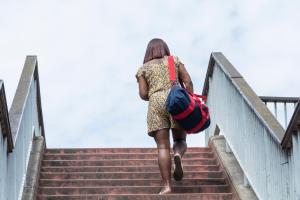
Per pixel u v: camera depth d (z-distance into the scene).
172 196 7.89
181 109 7.71
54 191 8.54
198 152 10.30
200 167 9.52
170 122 8.00
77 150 10.18
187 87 8.17
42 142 9.86
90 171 9.36
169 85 8.06
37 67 10.06
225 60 9.80
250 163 8.00
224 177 9.04
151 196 7.90
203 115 7.82
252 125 7.90
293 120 6.11
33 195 8.21
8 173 6.87
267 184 7.22
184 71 8.23
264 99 9.06
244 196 8.08
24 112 8.24
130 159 9.74
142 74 8.19
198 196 8.01
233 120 9.05
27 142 8.75
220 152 9.66
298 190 6.22
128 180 8.83
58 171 9.35
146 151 10.27
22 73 9.37
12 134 7.19
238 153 8.73
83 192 8.51
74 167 9.38
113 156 9.95
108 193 8.48
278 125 7.09
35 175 8.68
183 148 8.12
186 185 8.87
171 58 8.22
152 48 8.34
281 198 6.75
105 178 9.09
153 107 8.01
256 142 7.70
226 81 9.52
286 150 6.56
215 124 10.52
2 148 6.47
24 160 8.22
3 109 6.16
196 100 7.88
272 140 7.01
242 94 8.32
